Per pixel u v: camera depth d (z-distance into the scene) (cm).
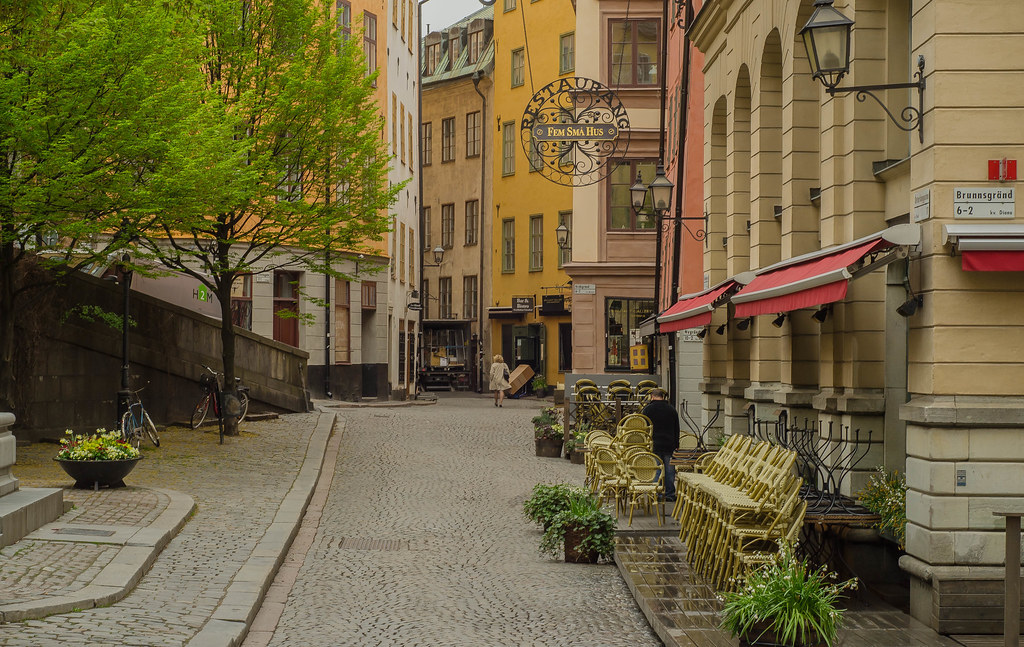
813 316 1304
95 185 1681
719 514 1104
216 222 2333
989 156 968
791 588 831
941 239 965
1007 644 734
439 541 1399
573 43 4753
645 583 1095
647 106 3675
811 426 1440
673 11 2867
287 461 2014
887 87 1012
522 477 2019
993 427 955
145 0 1786
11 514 1105
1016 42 970
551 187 4934
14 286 2066
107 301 2331
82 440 1529
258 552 1203
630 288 3753
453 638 921
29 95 1608
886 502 1098
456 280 5825
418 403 4172
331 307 3991
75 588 946
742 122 1845
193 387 2641
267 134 2283
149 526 1248
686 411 2284
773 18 1559
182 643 827
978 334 962
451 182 5878
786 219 1502
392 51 4656
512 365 5244
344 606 1038
